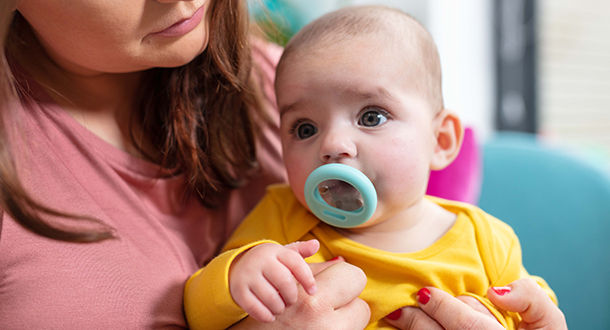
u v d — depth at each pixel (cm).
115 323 59
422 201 79
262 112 90
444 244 73
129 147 73
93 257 61
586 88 251
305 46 73
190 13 59
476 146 110
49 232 59
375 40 71
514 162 138
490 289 70
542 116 245
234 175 84
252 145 86
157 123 77
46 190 61
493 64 247
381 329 68
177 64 63
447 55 235
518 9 239
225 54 77
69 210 61
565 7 242
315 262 71
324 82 69
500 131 250
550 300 70
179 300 67
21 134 60
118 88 73
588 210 126
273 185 86
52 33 57
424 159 72
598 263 123
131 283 62
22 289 56
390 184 68
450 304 65
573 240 126
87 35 56
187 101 76
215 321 63
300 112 71
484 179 139
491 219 81
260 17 102
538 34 238
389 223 74
